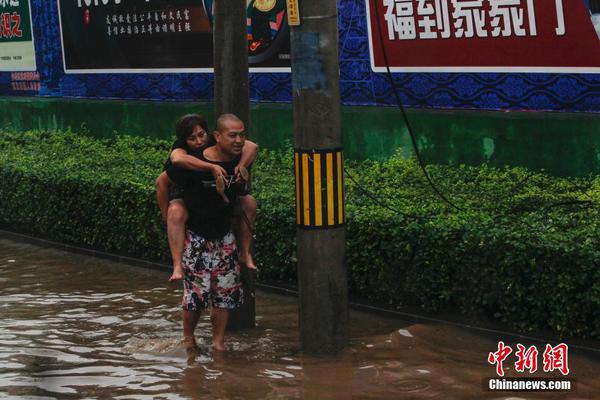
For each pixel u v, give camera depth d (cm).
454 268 936
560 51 1197
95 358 870
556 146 1203
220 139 830
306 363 840
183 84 1738
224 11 921
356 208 1054
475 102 1291
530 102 1234
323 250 842
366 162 1377
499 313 907
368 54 1398
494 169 1231
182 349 884
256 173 1337
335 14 820
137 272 1239
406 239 971
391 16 1359
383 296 1012
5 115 2148
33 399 759
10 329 973
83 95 1956
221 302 870
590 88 1177
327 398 753
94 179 1349
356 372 813
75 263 1303
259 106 1558
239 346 901
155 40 1773
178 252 857
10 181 1495
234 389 778
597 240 852
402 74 1363
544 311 874
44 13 2014
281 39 1522
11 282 1194
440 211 1019
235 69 927
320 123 821
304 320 859
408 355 855
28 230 1489
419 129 1339
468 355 853
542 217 957
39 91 2069
